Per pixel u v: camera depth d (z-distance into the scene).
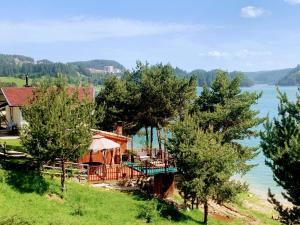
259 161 87.00
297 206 19.64
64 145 30.42
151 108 53.78
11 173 31.48
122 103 56.16
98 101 57.72
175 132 35.16
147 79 53.94
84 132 31.25
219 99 49.91
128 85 56.62
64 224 25.12
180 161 33.94
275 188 64.25
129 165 42.16
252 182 68.56
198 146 33.50
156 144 94.19
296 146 17.73
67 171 37.22
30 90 57.16
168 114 54.53
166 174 39.88
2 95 58.78
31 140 30.34
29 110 30.70
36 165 34.44
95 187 36.16
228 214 41.97
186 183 33.41
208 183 33.72
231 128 46.94
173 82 53.50
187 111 50.41
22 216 24.55
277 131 19.41
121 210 31.70
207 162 33.25
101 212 30.12
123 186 38.06
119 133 49.72
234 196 35.03
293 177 18.34
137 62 58.47
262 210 48.56
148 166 41.28
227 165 33.72
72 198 31.83
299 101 19.03
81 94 55.09
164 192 39.78
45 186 31.66
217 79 50.53
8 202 27.23
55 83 32.97
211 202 44.28
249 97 49.19
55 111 30.34
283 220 19.64
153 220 30.97
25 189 30.31
